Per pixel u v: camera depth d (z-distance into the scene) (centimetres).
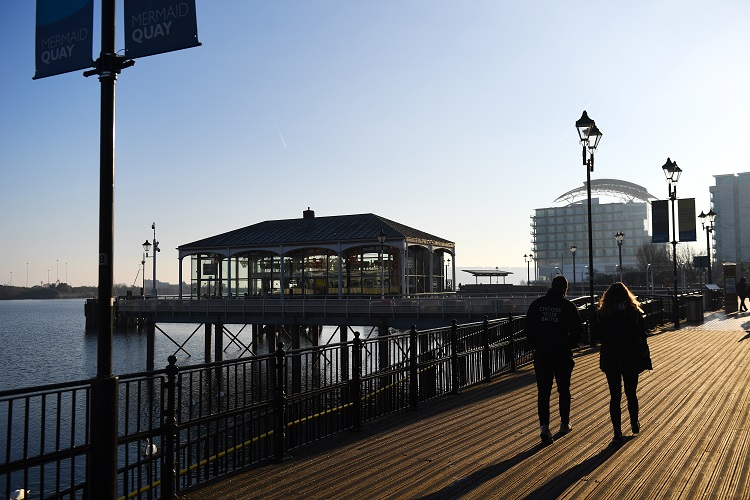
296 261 5181
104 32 574
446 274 5947
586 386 1339
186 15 593
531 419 1010
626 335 840
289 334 6000
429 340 1243
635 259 19325
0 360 5256
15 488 1684
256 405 782
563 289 884
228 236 5669
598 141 2080
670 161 2877
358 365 979
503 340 1625
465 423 995
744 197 18600
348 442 888
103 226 550
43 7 614
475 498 624
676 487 639
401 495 643
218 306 4394
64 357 5466
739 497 605
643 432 892
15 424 2141
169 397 662
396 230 5000
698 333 2564
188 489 680
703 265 4594
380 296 4844
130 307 4681
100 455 536
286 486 686
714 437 852
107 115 564
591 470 708
